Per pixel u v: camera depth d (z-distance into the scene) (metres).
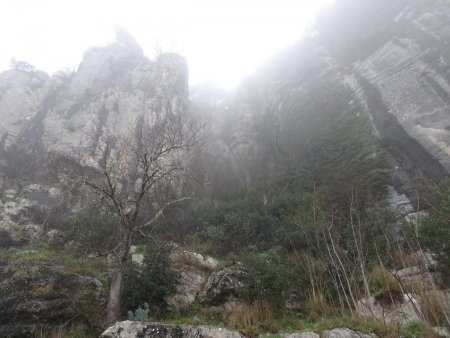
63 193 20.61
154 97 34.66
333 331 9.39
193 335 9.41
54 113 32.94
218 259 16.55
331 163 24.33
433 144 19.62
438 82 22.41
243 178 28.72
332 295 12.39
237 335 9.65
